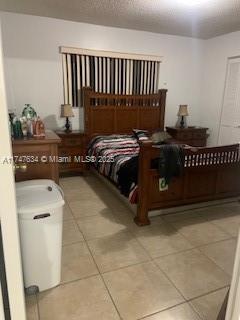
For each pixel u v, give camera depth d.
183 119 4.96
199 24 3.89
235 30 4.20
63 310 1.58
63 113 3.99
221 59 4.58
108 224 2.66
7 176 1.00
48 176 2.14
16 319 1.19
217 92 4.74
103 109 4.31
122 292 1.73
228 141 4.61
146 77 4.62
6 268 1.10
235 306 0.92
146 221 2.64
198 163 2.75
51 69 3.98
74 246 2.26
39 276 1.67
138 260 2.08
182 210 2.94
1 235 1.11
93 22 3.92
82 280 1.84
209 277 1.89
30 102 3.97
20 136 2.11
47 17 3.75
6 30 3.59
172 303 1.65
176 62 4.78
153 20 3.73
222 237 2.43
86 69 4.18
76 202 3.21
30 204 1.55
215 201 3.09
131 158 3.04
